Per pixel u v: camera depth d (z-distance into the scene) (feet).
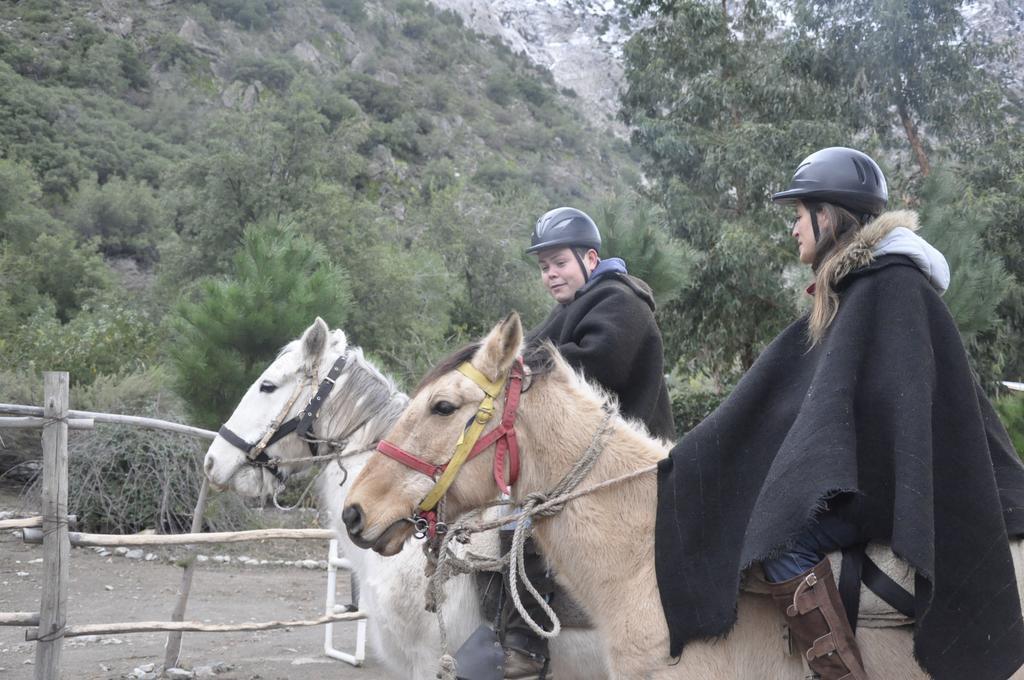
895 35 56.90
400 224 148.87
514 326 9.41
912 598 8.50
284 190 101.30
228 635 25.36
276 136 102.47
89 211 180.55
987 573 8.24
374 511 9.31
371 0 387.55
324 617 19.43
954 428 8.52
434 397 9.48
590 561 9.40
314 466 15.53
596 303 13.74
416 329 81.76
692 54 62.75
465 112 334.24
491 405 9.46
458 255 114.42
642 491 9.54
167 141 240.73
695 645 8.80
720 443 9.12
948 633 8.25
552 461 9.71
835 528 8.55
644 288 14.23
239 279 38.34
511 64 429.79
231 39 301.02
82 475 36.76
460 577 12.56
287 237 40.32
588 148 353.31
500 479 9.45
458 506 9.50
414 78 345.31
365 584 13.70
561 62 505.66
